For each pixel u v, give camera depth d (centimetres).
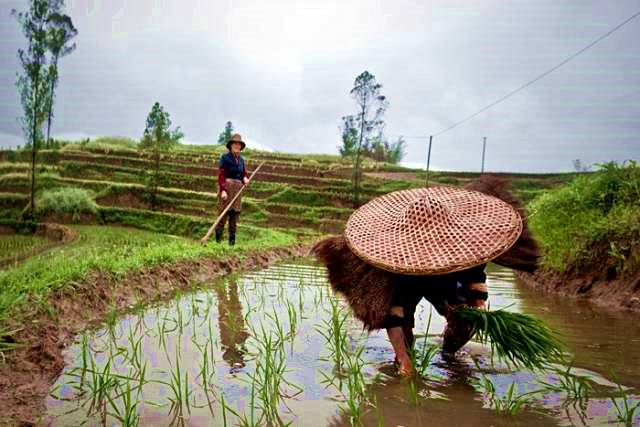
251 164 3438
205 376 273
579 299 539
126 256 636
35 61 2284
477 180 332
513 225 262
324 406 241
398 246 268
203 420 223
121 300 465
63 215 2316
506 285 653
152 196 2670
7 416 225
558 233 649
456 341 310
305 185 3072
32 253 1022
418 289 297
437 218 273
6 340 300
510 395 238
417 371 293
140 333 368
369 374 288
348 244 283
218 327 386
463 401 248
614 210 596
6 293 356
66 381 271
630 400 246
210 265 694
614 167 654
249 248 884
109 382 252
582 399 248
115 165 3275
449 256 252
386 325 296
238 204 880
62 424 219
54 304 382
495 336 274
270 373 264
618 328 393
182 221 2245
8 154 3406
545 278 639
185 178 3048
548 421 223
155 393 254
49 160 3331
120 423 221
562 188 810
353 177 3072
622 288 509
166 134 2848
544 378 281
